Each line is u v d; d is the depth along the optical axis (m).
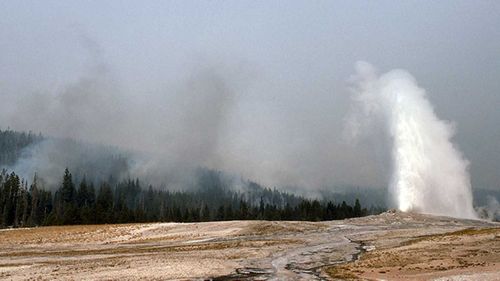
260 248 70.81
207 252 67.62
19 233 100.50
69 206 148.88
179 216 172.38
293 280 43.19
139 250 74.00
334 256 61.94
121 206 174.75
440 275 41.44
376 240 79.06
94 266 54.53
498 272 40.62
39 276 47.53
